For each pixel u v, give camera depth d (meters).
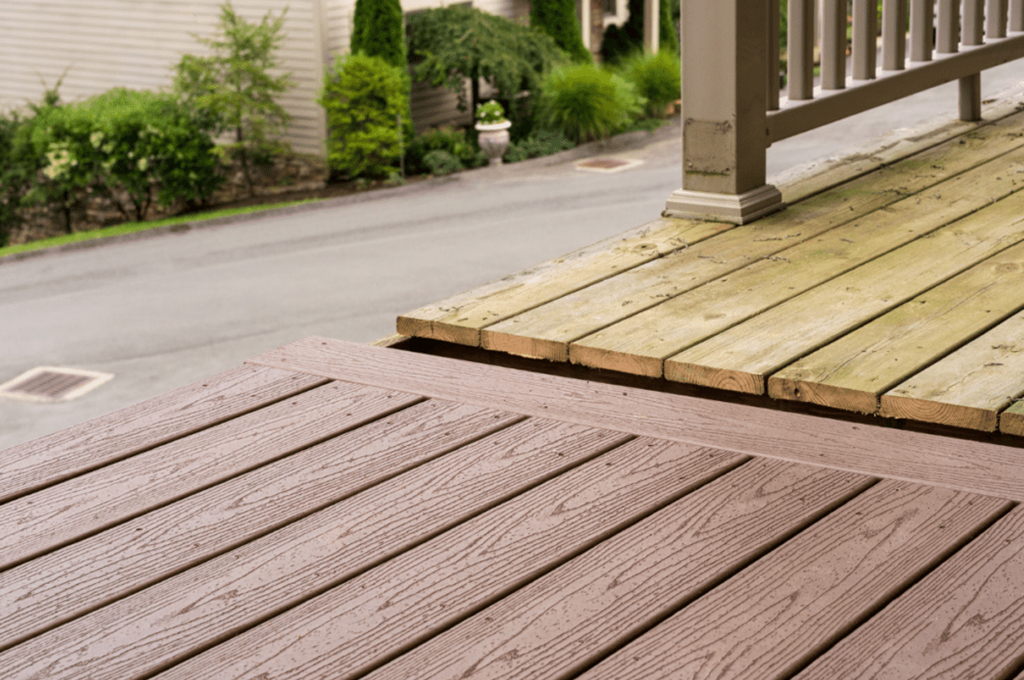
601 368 1.84
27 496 1.39
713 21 2.53
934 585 1.12
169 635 1.09
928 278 2.12
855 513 1.27
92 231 12.23
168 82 14.49
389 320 7.97
